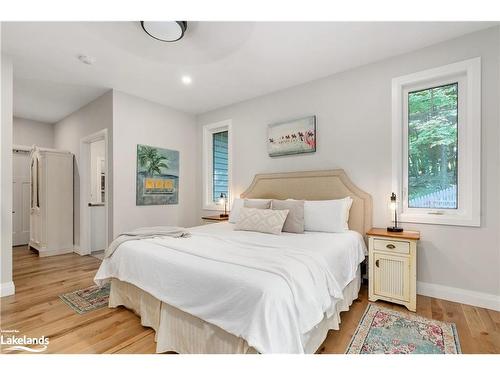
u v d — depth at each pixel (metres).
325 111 3.10
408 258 2.18
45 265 3.57
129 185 3.64
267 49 2.47
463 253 2.26
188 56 2.61
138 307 2.02
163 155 4.11
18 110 4.37
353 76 2.88
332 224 2.56
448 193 2.42
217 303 1.36
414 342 1.69
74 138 4.45
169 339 1.65
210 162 4.61
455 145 2.39
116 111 3.50
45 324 1.97
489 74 2.15
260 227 2.63
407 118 2.63
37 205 4.26
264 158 3.70
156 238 2.27
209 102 4.02
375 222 2.73
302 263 1.55
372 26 2.13
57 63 2.76
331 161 3.05
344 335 1.79
